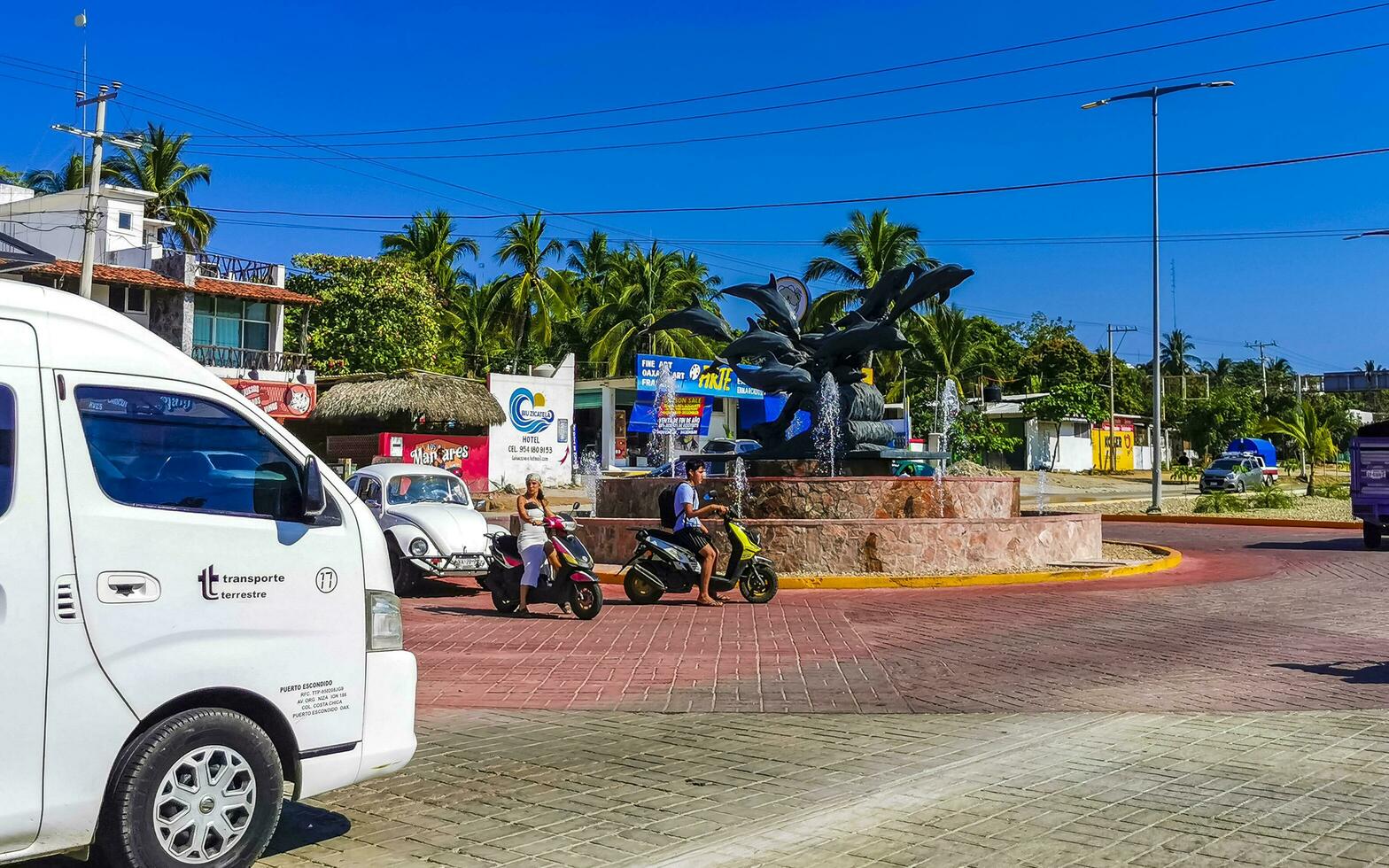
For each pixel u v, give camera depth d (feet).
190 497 15.01
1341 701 26.50
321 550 16.14
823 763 21.22
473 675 30.99
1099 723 24.50
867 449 63.72
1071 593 48.19
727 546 52.75
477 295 184.65
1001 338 258.57
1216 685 28.60
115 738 13.84
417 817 18.16
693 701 27.40
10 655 13.14
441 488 53.26
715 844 16.65
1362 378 313.73
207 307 132.57
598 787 19.80
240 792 14.83
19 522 13.37
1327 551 70.08
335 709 16.08
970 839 16.71
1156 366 108.88
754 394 169.89
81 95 95.40
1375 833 16.85
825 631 38.37
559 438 147.02
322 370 146.10
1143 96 100.73
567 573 41.68
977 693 27.99
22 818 13.12
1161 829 17.08
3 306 13.80
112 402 14.47
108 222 133.18
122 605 14.03
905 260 179.93
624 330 181.06
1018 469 209.97
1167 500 135.95
